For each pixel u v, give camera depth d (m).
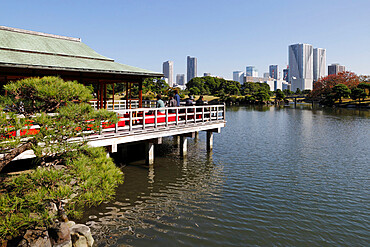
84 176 6.54
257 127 39.75
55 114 7.20
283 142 26.95
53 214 7.83
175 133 15.80
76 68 13.00
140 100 17.55
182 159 18.72
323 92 137.12
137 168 16.19
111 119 7.51
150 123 15.72
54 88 6.51
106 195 7.05
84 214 10.12
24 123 6.23
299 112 76.19
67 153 7.14
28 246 6.69
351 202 11.90
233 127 39.66
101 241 8.34
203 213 10.54
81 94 6.94
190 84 180.38
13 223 5.52
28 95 6.70
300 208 11.20
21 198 5.78
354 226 9.77
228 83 180.88
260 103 131.12
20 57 12.55
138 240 8.49
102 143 11.70
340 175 15.88
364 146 25.09
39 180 6.00
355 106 97.69
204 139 27.59
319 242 8.70
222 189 13.22
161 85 86.62
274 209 11.05
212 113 21.31
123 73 14.92
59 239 7.31
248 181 14.54
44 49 15.09
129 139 12.94
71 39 19.23
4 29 16.08
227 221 9.93
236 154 21.11
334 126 41.41
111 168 7.47
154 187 13.23
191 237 8.78
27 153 9.20
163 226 9.43
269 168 17.25
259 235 9.04
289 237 8.96
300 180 14.85
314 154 21.53
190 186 13.53
